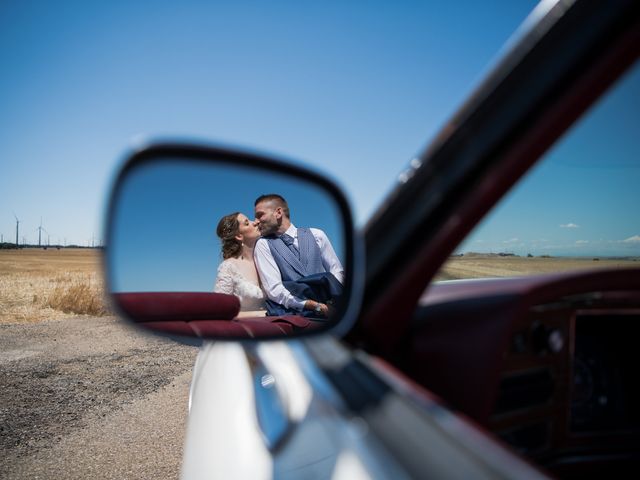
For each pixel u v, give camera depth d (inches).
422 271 37.9
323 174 43.3
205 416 56.0
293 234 67.6
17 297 608.4
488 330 43.0
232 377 58.8
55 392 205.9
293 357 48.7
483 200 34.2
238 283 69.6
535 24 32.4
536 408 50.2
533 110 32.3
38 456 139.3
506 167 33.2
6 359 275.0
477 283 60.0
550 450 52.1
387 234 38.9
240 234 66.3
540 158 33.1
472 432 27.2
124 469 130.9
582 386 56.9
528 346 49.5
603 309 53.8
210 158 41.3
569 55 31.3
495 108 33.6
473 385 42.0
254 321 65.3
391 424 31.7
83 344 320.2
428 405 30.7
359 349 42.1
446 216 36.0
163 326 52.0
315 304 69.6
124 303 47.8
